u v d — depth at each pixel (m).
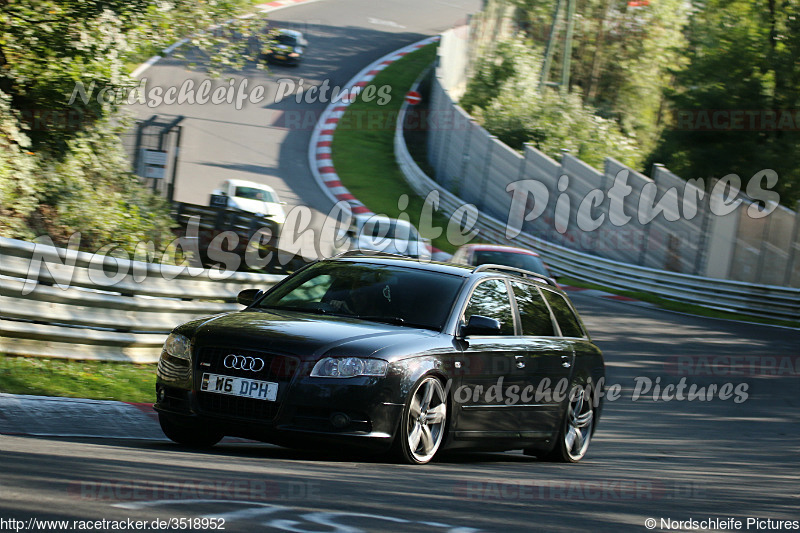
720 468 14.84
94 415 13.16
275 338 10.89
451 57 78.50
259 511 7.09
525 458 14.60
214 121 71.50
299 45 87.62
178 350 11.34
